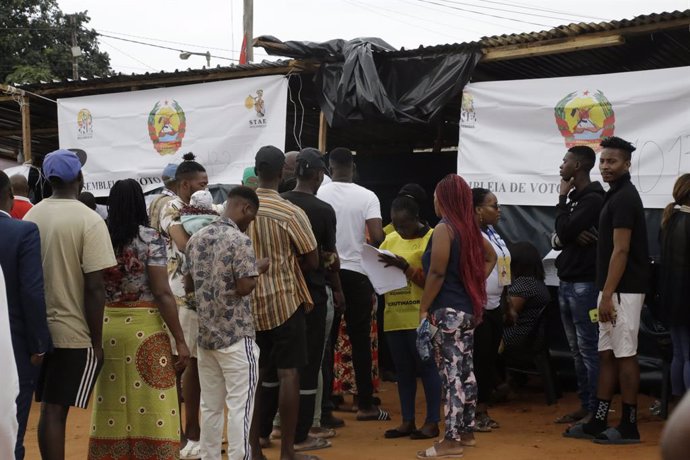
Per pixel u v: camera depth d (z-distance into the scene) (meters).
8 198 4.39
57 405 4.38
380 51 8.31
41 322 4.09
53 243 4.38
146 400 4.59
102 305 4.41
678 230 5.89
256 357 4.79
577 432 6.14
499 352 7.59
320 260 5.64
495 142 7.95
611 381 6.01
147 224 4.69
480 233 5.50
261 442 5.79
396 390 8.51
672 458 1.17
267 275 5.14
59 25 24.73
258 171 5.33
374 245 6.57
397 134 11.51
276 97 9.02
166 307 4.63
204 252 4.70
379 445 5.96
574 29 7.39
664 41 7.66
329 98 8.62
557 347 8.22
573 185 6.39
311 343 5.58
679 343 5.97
